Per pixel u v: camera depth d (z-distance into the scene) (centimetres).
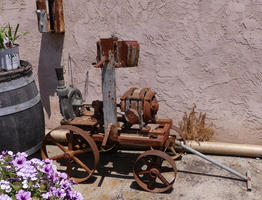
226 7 291
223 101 317
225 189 271
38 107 313
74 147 303
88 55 334
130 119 266
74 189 278
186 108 327
